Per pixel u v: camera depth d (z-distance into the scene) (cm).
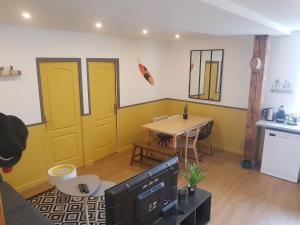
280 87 443
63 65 406
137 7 221
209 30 378
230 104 516
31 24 329
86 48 431
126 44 499
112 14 256
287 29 394
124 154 520
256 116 448
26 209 256
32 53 362
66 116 425
